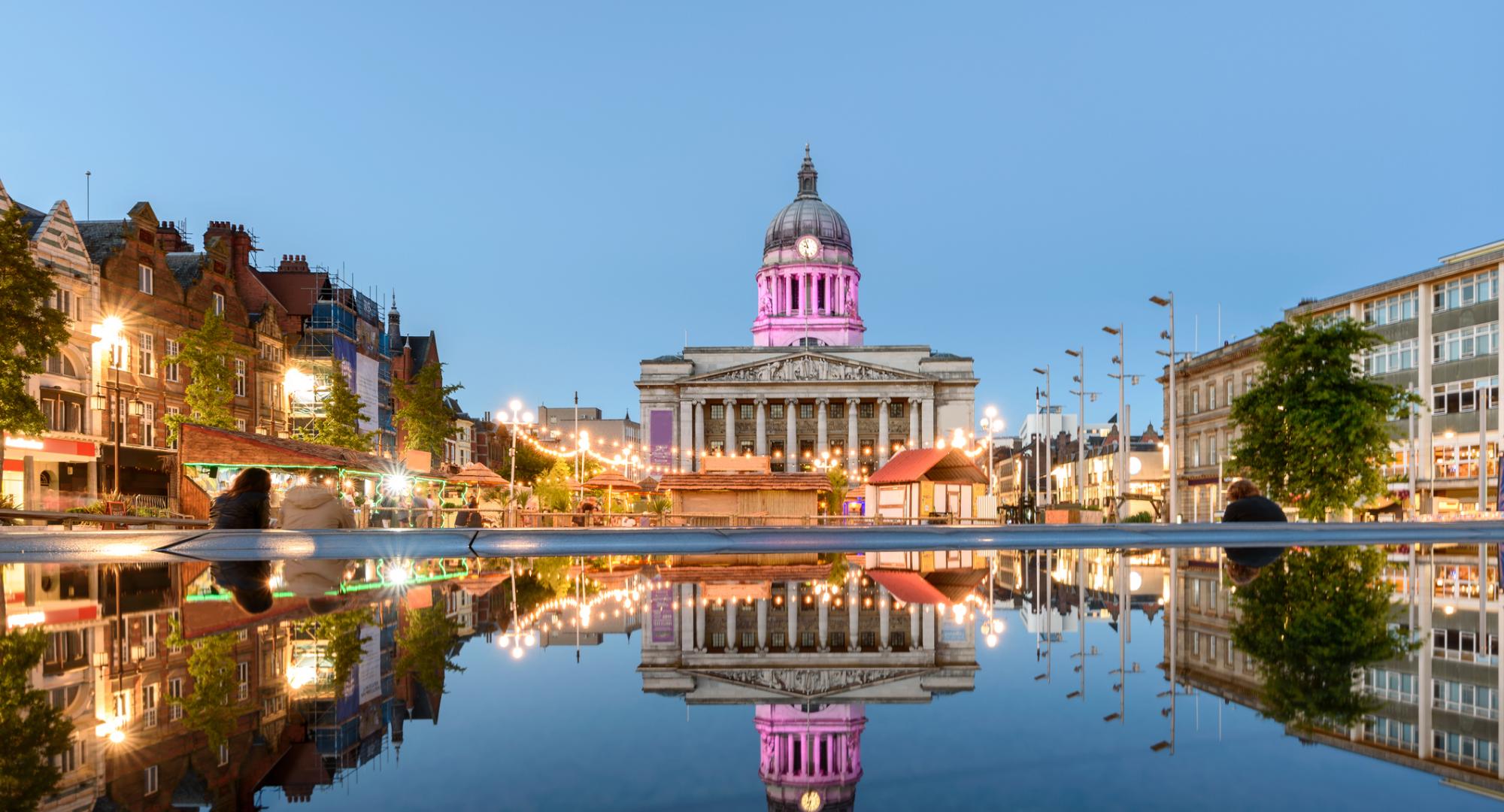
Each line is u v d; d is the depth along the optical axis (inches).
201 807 56.0
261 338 2281.0
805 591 226.7
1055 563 345.7
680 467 4387.3
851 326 5359.3
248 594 203.3
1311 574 268.2
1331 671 107.1
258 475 448.1
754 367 4372.5
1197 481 2790.4
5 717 85.0
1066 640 139.7
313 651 125.9
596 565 329.7
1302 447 1325.0
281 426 2352.4
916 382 4362.7
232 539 429.1
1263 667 110.6
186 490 1291.8
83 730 80.0
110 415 1740.9
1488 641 132.5
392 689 101.4
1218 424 2721.5
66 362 1680.6
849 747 75.0
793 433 4394.7
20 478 1555.1
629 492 2155.5
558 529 562.3
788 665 119.1
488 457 4266.7
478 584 241.1
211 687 100.0
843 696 98.2
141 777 64.7
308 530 450.9
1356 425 1286.9
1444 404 1898.4
